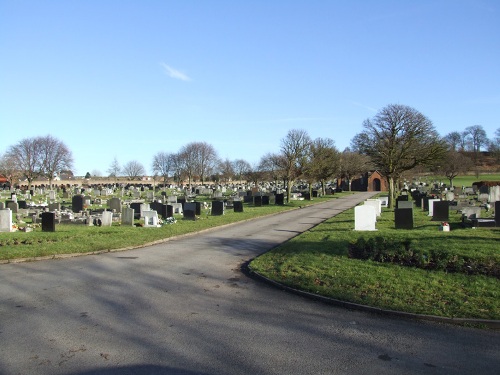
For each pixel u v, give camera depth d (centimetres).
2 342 639
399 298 830
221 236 1928
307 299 884
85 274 1130
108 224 2230
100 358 580
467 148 12988
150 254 1447
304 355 593
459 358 582
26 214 2809
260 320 749
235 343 638
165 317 764
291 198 5116
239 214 2967
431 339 652
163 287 990
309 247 1378
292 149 4775
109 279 1071
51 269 1198
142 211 2578
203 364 562
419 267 1051
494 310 745
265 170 8631
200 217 2712
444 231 1582
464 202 3106
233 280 1063
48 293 933
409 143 3353
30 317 761
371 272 1008
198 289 972
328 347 623
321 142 5703
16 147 7562
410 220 1836
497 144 11856
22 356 586
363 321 740
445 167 6075
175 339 654
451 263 1027
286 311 802
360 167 7431
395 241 1219
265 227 2295
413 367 553
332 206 4072
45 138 7738
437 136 3500
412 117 3419
